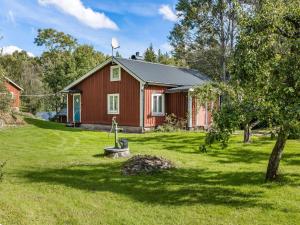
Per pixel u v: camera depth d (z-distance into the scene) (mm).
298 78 6945
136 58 29641
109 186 8773
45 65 61969
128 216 6715
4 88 26625
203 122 25281
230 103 8125
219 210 7016
